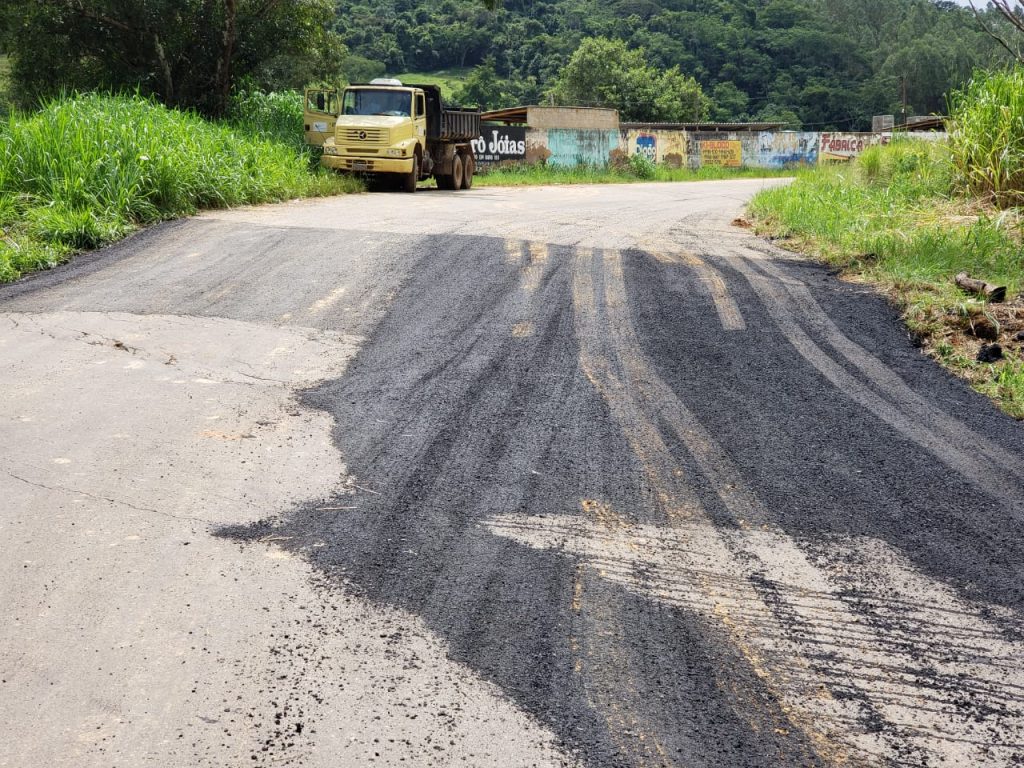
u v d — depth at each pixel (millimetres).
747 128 53469
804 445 5402
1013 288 8531
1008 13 7293
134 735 2814
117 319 7562
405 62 147375
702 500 4621
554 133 40844
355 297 8375
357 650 3277
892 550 4188
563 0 173000
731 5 154750
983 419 5941
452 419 5605
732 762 2771
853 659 3330
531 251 10352
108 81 24625
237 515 4289
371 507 4422
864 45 141000
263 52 25297
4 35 24188
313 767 2703
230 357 6691
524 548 4062
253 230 11477
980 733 2963
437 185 23812
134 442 5094
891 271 9352
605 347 7094
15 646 3230
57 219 10688
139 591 3605
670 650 3336
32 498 4367
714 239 11945
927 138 18094
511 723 2914
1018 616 3682
